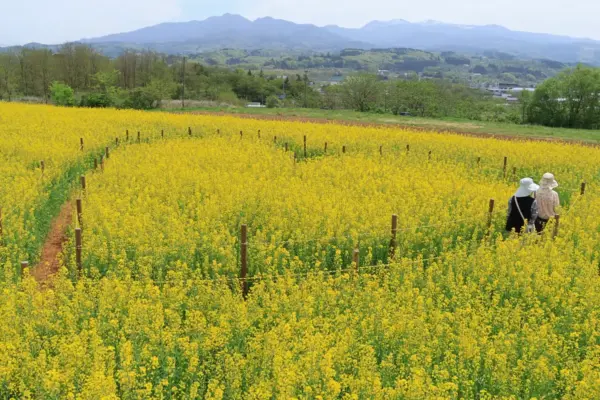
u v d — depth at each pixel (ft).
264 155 85.81
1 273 40.37
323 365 27.96
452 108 254.47
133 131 108.78
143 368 26.99
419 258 45.91
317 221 51.57
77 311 34.37
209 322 35.19
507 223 52.75
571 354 32.76
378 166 79.87
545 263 44.24
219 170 72.69
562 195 73.31
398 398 26.76
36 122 116.47
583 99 225.56
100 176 67.87
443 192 65.00
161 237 45.37
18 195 55.01
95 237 45.62
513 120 241.55
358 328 33.71
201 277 42.73
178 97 294.66
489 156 93.20
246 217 53.83
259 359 30.19
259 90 380.78
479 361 30.53
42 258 48.39
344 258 47.75
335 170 76.38
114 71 276.00
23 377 27.53
